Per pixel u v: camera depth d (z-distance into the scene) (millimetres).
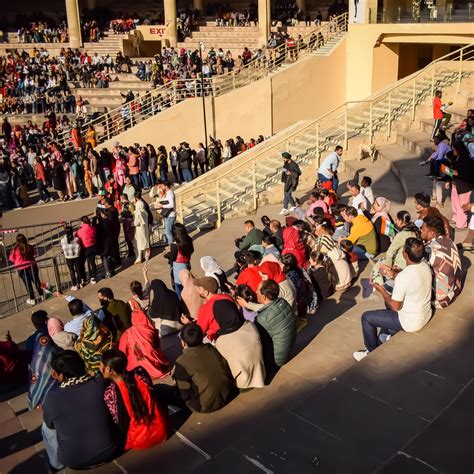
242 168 18406
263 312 6449
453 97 18750
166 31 30547
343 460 4578
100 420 4969
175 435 5438
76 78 29188
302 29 29906
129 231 13945
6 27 37156
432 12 21609
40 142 24047
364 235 9891
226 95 23703
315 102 24531
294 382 6246
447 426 4824
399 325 6309
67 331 7789
